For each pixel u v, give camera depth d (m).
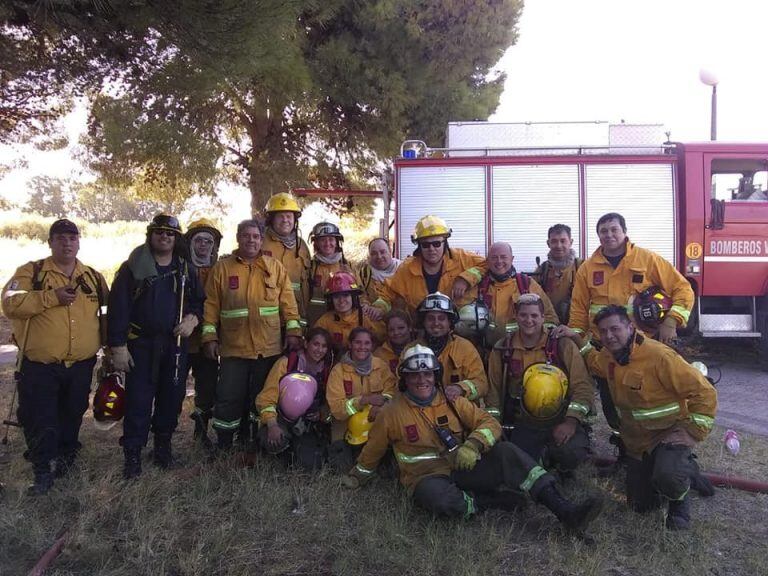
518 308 4.03
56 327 3.87
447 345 4.23
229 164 14.65
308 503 3.75
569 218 8.00
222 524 3.47
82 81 6.30
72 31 5.09
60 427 4.12
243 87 11.59
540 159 8.02
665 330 4.34
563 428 3.89
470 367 4.17
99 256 21.34
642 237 7.94
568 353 4.05
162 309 4.09
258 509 3.65
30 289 3.83
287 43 5.82
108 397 4.12
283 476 4.12
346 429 4.28
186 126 12.39
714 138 9.18
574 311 4.67
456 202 8.09
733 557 3.22
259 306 4.48
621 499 3.93
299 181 13.85
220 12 4.42
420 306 4.18
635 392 3.59
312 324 5.11
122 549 3.25
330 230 5.12
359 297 4.75
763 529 3.51
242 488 3.89
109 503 3.69
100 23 4.91
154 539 3.31
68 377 3.96
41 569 3.03
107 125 12.05
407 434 3.66
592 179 7.99
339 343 4.68
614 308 3.57
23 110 8.39
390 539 3.33
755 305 7.86
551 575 3.05
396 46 12.59
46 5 4.47
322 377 4.45
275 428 4.12
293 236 5.16
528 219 8.04
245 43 4.73
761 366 8.00
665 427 3.59
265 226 5.16
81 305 3.98
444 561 3.13
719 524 3.52
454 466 3.67
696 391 3.45
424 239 4.70
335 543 3.35
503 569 3.12
